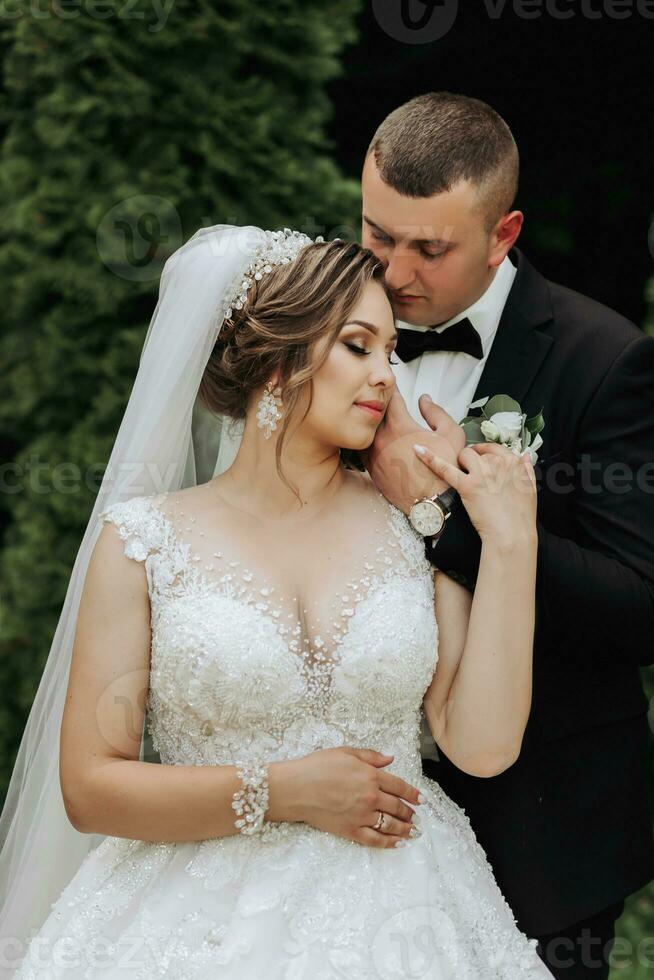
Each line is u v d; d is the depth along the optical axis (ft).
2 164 15.47
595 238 23.40
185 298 8.23
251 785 7.32
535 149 23.39
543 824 8.86
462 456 8.02
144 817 7.38
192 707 7.50
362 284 7.78
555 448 9.05
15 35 14.79
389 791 7.48
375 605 7.73
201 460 9.24
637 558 8.68
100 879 7.85
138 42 14.78
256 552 7.84
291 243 8.01
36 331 16.01
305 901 7.32
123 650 7.66
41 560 16.10
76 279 15.39
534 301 9.39
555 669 8.98
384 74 23.47
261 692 7.43
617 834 9.08
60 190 15.11
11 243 15.64
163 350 8.35
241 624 7.48
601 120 23.18
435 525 8.02
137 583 7.73
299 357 7.75
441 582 8.24
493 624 7.79
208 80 15.10
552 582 8.36
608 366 8.98
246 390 8.05
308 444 8.00
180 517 7.95
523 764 8.88
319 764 7.37
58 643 8.61
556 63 22.95
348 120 24.06
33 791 8.71
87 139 14.98
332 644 7.66
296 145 15.81
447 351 9.39
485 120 8.88
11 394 16.43
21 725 16.25
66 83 14.76
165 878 7.59
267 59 15.47
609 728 9.22
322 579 7.82
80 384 15.96
